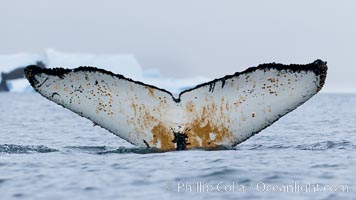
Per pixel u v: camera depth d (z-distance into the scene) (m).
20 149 49.97
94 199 29.62
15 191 31.73
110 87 38.28
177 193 30.77
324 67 37.22
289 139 66.81
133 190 31.52
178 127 38.50
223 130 38.59
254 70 37.72
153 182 33.41
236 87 37.97
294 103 37.66
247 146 54.12
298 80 37.47
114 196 30.19
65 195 30.56
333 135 74.88
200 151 40.00
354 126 96.81
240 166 37.62
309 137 70.88
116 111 38.47
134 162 39.12
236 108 38.09
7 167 38.94
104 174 35.84
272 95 37.72
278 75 37.59
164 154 40.31
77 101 38.34
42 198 30.02
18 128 96.12
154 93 38.34
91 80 38.16
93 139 70.19
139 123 38.59
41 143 65.00
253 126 38.34
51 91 38.25
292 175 35.59
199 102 38.28
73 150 49.03
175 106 38.41
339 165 39.28
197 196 30.09
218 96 38.12
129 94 38.28
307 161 41.09
